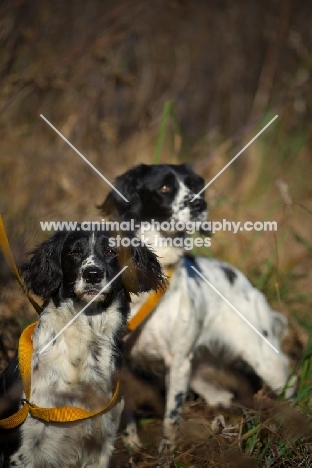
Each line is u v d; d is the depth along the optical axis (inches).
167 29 662.5
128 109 594.2
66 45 546.9
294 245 526.3
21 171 467.8
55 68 482.3
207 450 277.9
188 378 341.4
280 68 699.4
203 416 331.9
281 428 273.9
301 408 300.4
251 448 273.1
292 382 325.4
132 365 347.6
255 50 709.3
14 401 249.6
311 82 562.3
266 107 645.3
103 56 510.9
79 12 566.6
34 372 249.0
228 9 700.7
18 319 350.9
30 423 245.4
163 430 323.0
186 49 676.7
